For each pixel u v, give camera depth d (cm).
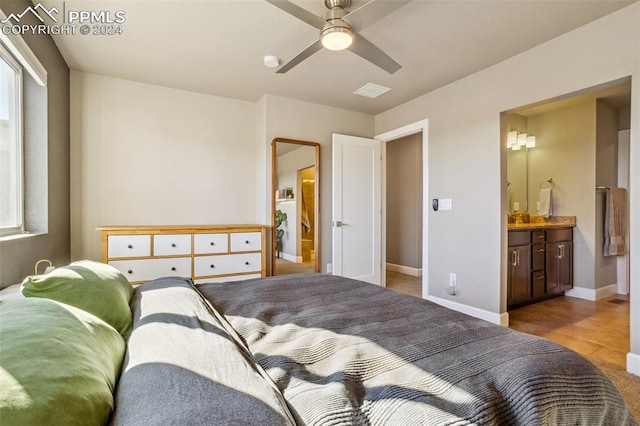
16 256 184
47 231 237
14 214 214
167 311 115
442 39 249
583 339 258
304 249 400
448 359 89
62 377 55
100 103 319
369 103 398
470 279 313
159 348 84
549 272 368
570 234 397
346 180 406
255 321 120
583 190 393
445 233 338
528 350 92
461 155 322
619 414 83
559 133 419
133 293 150
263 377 77
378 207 430
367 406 70
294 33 243
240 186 388
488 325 116
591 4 207
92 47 263
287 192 388
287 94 370
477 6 209
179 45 260
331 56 279
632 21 207
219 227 319
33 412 46
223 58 283
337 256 397
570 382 80
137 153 336
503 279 290
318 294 162
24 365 52
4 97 203
